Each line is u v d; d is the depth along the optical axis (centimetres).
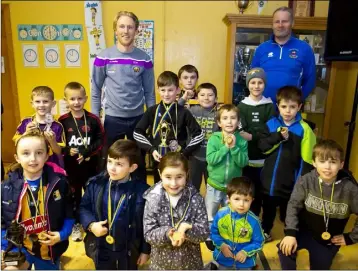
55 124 207
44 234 141
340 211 159
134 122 223
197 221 143
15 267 133
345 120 330
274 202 204
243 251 162
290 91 191
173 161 139
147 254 150
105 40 367
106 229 143
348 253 196
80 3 361
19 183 141
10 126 377
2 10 362
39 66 376
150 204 142
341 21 274
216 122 225
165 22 364
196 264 148
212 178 198
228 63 324
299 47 241
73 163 212
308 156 188
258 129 212
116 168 144
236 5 358
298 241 171
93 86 223
